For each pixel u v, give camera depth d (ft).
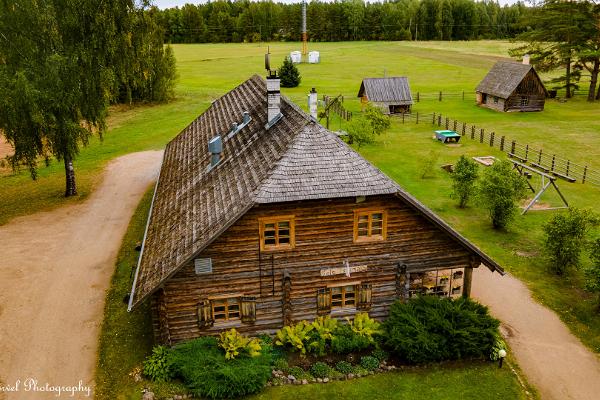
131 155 155.94
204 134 100.27
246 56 414.41
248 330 65.51
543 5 238.48
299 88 264.72
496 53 430.20
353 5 577.43
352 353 64.03
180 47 510.99
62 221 107.76
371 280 66.90
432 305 66.90
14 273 85.71
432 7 579.48
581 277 84.12
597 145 156.76
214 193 69.31
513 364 63.98
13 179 137.28
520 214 107.55
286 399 56.95
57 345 67.21
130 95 210.79
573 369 63.46
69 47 105.19
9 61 99.86
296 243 63.10
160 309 61.16
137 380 59.88
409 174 133.18
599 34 223.71
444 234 66.54
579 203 112.88
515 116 200.34
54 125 105.40
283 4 621.72
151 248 67.97
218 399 56.85
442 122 190.39
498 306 76.18
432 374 61.16
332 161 62.59
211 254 61.21
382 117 159.12
